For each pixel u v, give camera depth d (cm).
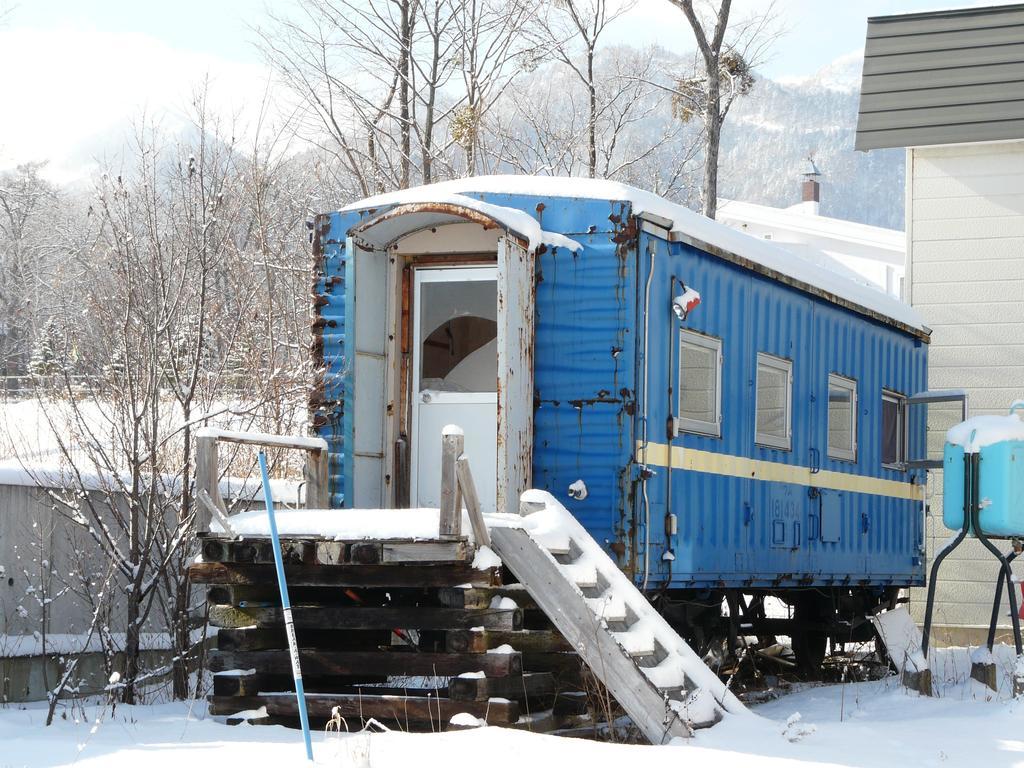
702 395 1040
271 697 825
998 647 1466
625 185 969
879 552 1403
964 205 1753
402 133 2394
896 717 968
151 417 1077
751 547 1104
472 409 993
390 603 899
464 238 997
